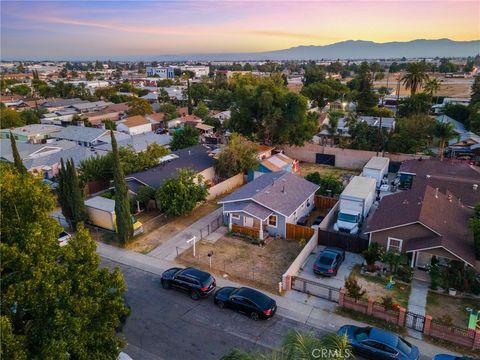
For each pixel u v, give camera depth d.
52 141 61.62
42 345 11.09
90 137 60.47
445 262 23.84
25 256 11.14
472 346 17.73
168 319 20.34
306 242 28.95
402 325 19.38
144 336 18.95
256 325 19.77
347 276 24.50
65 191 30.97
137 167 41.41
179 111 96.25
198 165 42.97
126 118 82.12
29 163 45.41
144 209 36.16
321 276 24.44
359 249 27.41
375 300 21.77
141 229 30.92
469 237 25.48
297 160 54.81
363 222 31.98
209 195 37.81
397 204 29.30
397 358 16.41
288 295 22.38
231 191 41.88
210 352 17.83
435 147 56.06
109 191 40.44
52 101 106.56
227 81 132.75
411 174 40.34
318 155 54.59
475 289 21.92
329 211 34.84
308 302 21.67
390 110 87.38
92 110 98.38
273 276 24.59
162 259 26.98
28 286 11.00
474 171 38.97
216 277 24.55
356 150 52.94
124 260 26.92
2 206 12.07
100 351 13.09
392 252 24.23
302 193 34.12
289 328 19.48
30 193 12.64
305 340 11.12
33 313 11.79
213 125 78.25
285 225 29.88
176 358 17.45
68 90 129.12
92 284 13.20
